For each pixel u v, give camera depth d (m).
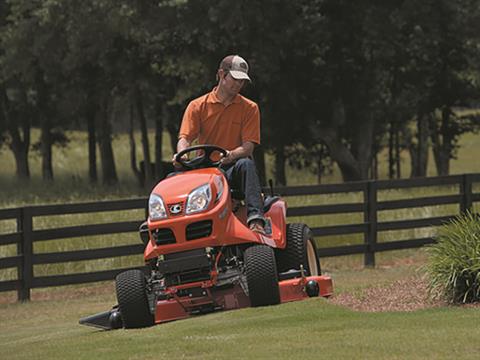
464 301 30.14
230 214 29.25
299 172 190.50
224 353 23.33
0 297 51.50
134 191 124.75
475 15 118.25
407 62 129.25
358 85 128.00
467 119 161.38
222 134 31.33
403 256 59.56
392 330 25.08
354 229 55.66
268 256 28.83
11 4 159.62
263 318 27.42
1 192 126.12
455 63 136.00
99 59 133.50
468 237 31.44
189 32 112.94
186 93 123.00
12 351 27.66
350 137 140.25
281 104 127.44
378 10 116.81
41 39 134.75
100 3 121.88
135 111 189.88
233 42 115.69
